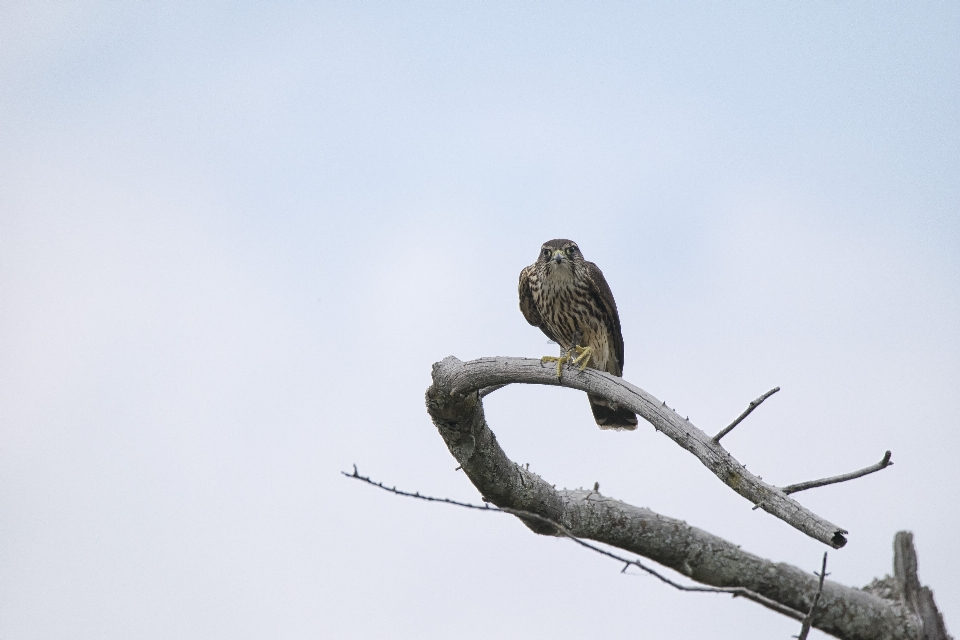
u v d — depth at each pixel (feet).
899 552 34.47
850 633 34.24
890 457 27.50
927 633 33.24
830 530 26.37
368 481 28.35
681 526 37.09
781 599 35.40
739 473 28.53
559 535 37.99
